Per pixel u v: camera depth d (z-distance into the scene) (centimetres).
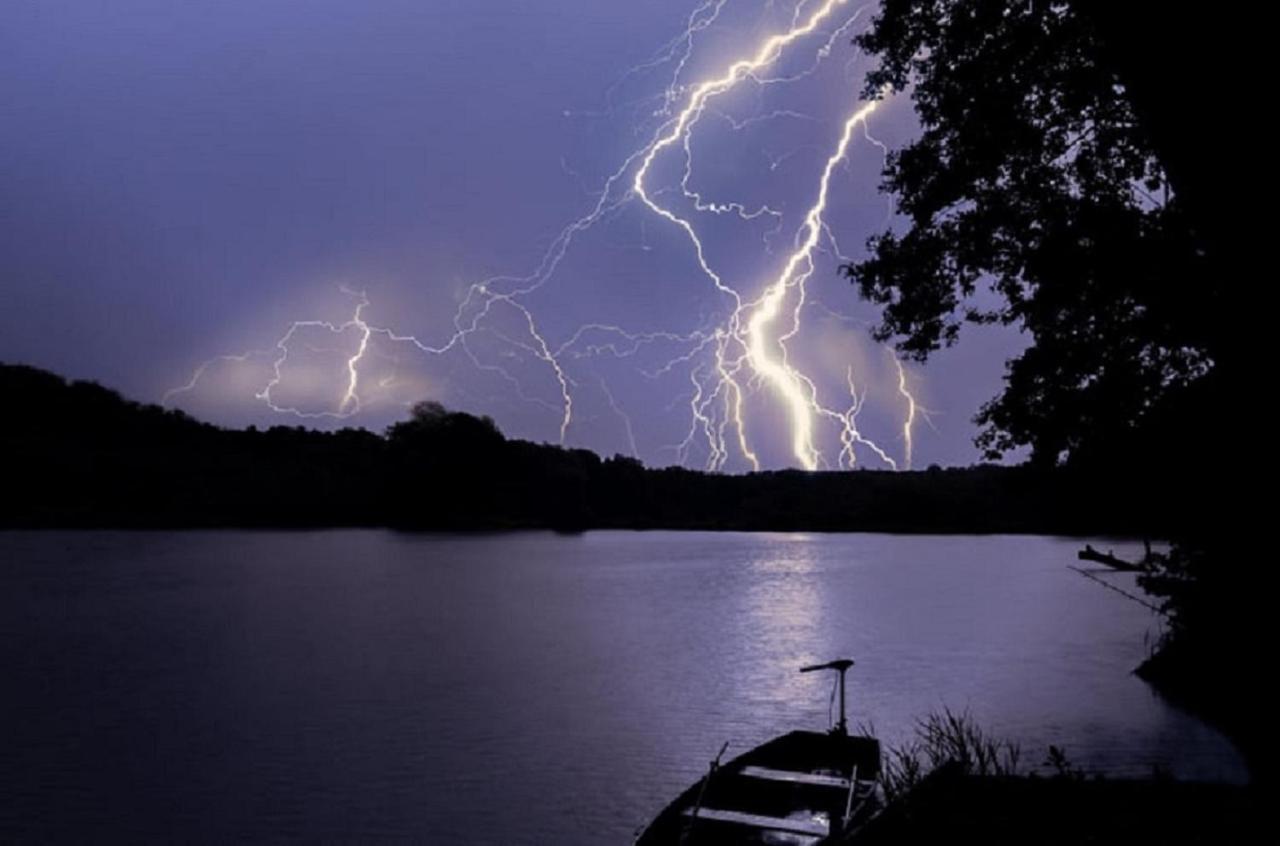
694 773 2516
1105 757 2117
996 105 1567
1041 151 1574
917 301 1736
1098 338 1512
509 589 8212
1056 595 7475
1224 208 546
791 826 1390
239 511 17475
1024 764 2020
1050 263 1474
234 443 19300
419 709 3353
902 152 1720
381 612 6625
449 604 7088
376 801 2303
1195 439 1087
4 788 2411
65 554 12081
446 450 18488
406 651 4850
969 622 5938
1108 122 1505
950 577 9194
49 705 3478
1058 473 1566
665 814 1464
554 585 8619
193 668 4319
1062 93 1523
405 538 16138
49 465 16650
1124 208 1418
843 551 13525
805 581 8938
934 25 1642
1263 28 518
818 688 3759
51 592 7869
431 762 2623
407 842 2025
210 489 17888
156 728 3086
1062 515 1585
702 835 1396
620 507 19912
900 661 4400
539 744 2842
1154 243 1340
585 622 6112
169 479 17500
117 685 3891
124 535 15438
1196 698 2062
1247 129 527
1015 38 1525
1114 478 1442
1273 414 561
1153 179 1475
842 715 1809
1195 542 1216
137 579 9006
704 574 9656
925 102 1683
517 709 3372
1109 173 1516
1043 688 3509
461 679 4012
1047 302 1511
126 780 2478
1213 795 895
